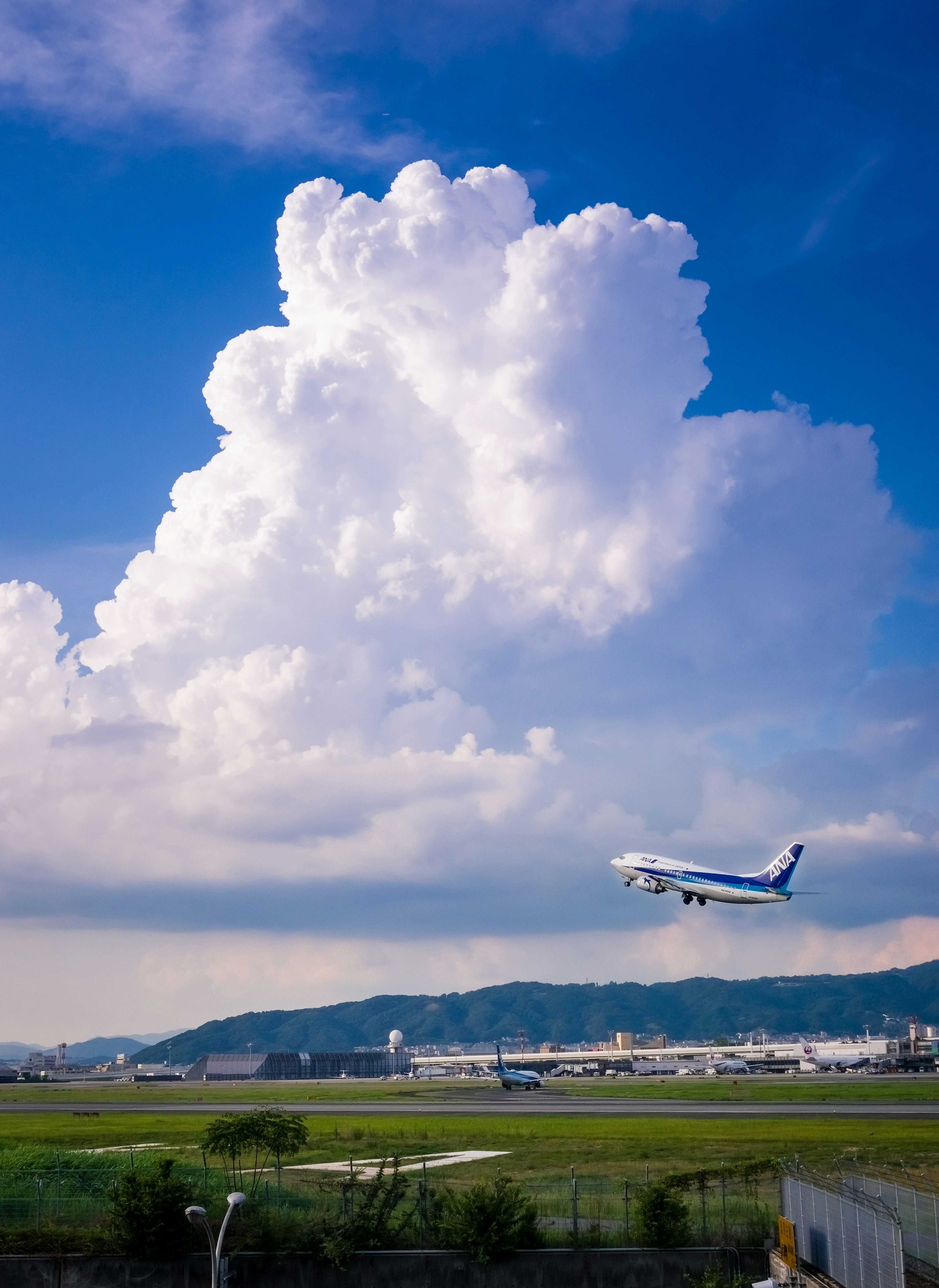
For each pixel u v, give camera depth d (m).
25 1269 59.81
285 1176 83.38
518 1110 142.88
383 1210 62.78
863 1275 52.34
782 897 160.00
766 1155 91.69
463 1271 60.12
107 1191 66.94
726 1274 60.53
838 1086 191.25
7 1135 117.75
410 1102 165.50
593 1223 66.12
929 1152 91.62
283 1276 60.19
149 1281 59.81
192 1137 115.06
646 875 172.25
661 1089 191.62
